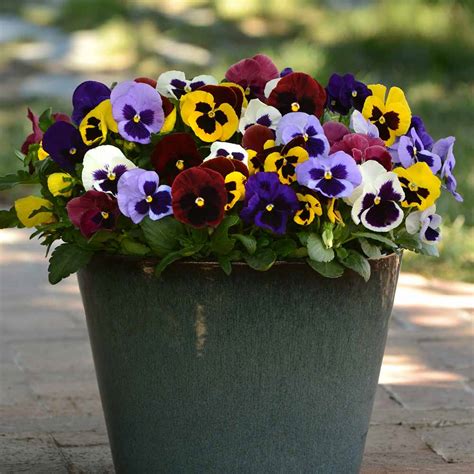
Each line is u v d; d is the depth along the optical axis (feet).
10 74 46.88
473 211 26.81
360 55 48.57
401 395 16.65
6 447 14.39
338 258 11.03
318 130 11.43
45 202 11.82
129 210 10.88
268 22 57.88
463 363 18.22
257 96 12.37
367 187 11.05
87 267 11.61
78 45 53.11
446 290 22.15
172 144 11.27
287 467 11.58
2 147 33.14
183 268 11.02
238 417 11.36
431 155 11.90
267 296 11.04
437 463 14.25
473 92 43.47
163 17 59.16
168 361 11.31
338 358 11.40
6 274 22.81
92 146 11.54
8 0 66.03
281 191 10.85
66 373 17.40
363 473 13.83
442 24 51.78
